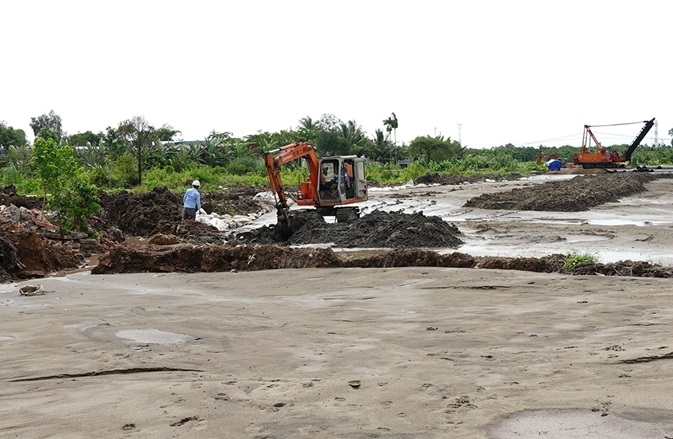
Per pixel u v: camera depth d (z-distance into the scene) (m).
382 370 6.75
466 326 8.89
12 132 94.69
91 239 21.22
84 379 6.85
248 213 32.81
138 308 11.20
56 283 14.90
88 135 92.75
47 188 22.59
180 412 5.53
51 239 20.34
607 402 5.40
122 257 16.98
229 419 5.32
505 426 4.98
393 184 57.56
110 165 51.72
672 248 18.84
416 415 5.28
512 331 8.47
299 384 6.25
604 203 35.66
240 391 6.09
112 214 29.03
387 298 11.49
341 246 21.05
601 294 10.84
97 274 16.56
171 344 8.33
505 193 38.44
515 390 5.86
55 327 9.59
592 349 7.26
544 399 5.57
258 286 13.62
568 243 20.33
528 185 51.19
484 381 6.19
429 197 40.38
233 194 39.25
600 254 17.86
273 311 10.63
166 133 90.69
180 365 7.26
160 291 13.45
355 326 9.20
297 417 5.32
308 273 14.91
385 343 8.03
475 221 27.77
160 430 5.14
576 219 28.12
